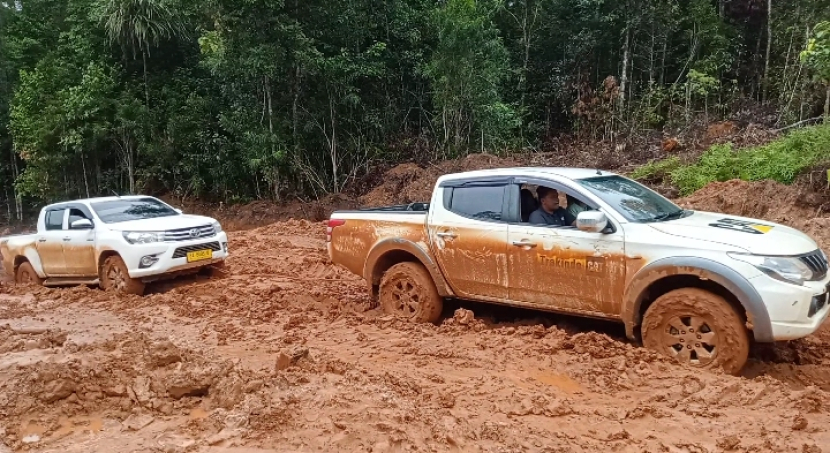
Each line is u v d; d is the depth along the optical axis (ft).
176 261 31.32
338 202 61.46
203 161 66.49
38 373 16.76
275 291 28.99
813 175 38.91
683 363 17.11
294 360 18.02
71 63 70.59
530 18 76.54
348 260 25.31
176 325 24.88
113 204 34.99
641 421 14.28
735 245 16.87
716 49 66.90
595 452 12.77
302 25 59.67
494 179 21.71
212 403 16.02
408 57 66.08
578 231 19.22
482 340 20.10
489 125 64.69
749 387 15.43
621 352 18.06
